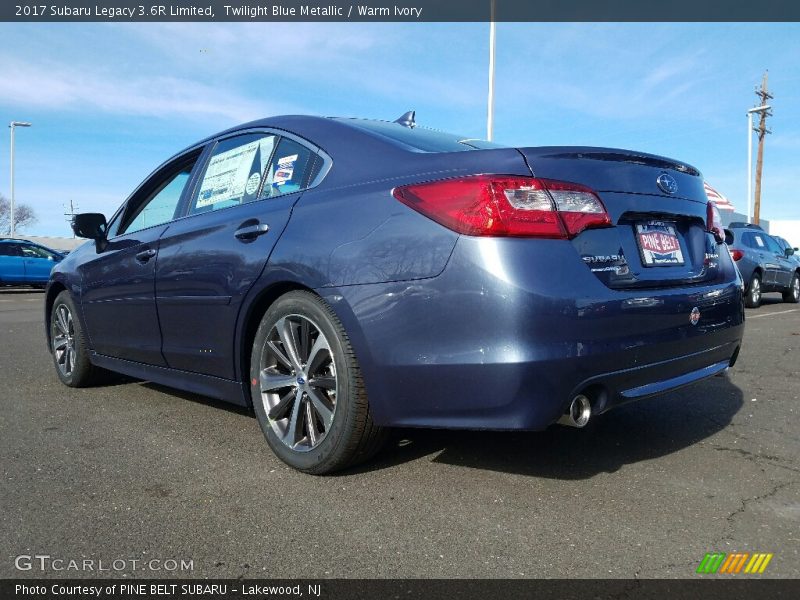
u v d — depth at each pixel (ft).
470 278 7.53
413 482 8.99
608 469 9.51
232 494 8.63
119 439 11.10
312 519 7.87
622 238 8.63
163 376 12.35
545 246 7.64
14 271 63.62
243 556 7.00
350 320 8.39
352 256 8.45
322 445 8.95
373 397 8.38
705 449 10.45
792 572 6.66
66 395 14.57
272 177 10.59
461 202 7.70
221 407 13.33
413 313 7.91
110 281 13.46
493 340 7.44
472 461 9.78
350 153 9.55
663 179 9.43
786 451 10.39
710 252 10.25
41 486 8.96
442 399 7.84
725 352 10.10
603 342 7.79
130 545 7.25
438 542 7.29
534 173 7.86
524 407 7.46
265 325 9.71
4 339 24.68
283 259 9.23
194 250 11.03
